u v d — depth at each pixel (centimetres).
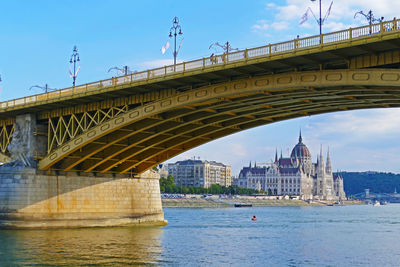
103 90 6234
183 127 6919
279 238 7825
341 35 4362
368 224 12175
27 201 7088
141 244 6184
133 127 6638
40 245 5781
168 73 5631
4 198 7094
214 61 5241
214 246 6438
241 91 5325
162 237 7038
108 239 6444
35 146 7375
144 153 7794
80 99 6631
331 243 7312
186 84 5888
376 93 5025
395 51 4362
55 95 6812
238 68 5138
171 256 5406
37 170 7200
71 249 5572
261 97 5541
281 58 4728
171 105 5875
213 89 5544
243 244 6831
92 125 7062
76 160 7200
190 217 13362
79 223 7500
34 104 6956
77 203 7531
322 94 5266
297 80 4903
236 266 4978
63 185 7412
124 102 6500
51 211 7269
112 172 8000
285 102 5781
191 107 5962
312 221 13125
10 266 4625
